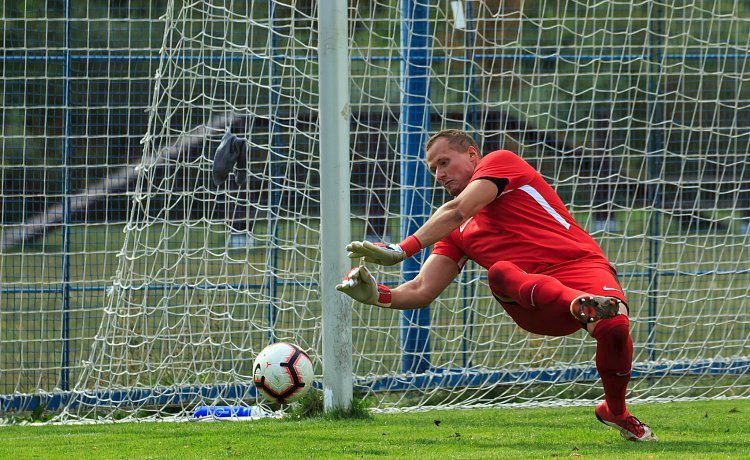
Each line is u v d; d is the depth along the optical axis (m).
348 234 18.78
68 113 25.36
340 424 18.44
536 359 28.05
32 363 27.77
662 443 14.87
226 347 25.12
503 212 14.54
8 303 33.03
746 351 30.75
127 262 24.48
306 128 31.48
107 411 23.14
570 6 37.59
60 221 32.56
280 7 31.44
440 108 32.62
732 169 37.81
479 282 26.62
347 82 18.55
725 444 14.73
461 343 28.25
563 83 37.16
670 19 26.52
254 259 33.47
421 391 25.25
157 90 21.75
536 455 13.73
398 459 13.73
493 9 35.94
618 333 13.05
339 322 19.03
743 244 27.27
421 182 26.41
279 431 17.83
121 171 31.67
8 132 31.22
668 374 26.95
